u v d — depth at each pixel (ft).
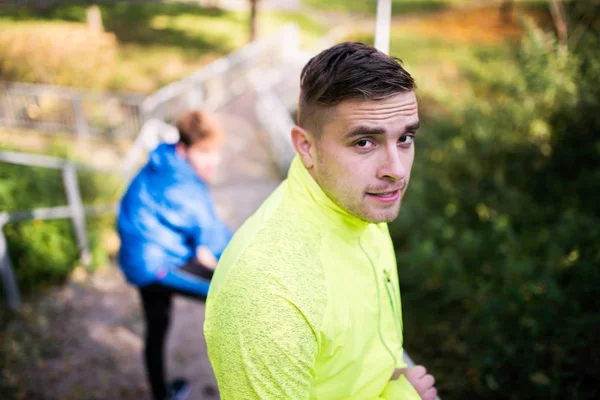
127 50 57.82
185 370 11.37
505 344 9.54
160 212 8.06
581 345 8.91
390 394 3.40
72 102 33.55
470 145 19.58
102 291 14.14
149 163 8.27
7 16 57.00
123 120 33.68
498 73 27.07
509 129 19.03
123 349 12.06
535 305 10.08
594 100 17.54
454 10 65.05
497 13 60.29
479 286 12.00
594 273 10.28
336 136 2.87
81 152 30.45
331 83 2.77
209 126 8.05
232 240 3.22
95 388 10.87
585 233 12.07
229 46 62.08
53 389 10.73
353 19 72.90
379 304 3.36
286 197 3.27
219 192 22.16
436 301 12.98
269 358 2.64
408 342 11.84
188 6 75.72
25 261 13.92
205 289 8.45
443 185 17.98
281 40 50.88
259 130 32.01
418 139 22.94
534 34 20.75
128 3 72.84
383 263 3.58
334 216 3.18
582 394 8.45
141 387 11.01
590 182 15.87
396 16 65.16
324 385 3.02
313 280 2.88
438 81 35.55
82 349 11.93
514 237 13.50
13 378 10.85
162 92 34.73
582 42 20.31
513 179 17.67
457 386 9.74
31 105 34.27
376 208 2.98
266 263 2.81
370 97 2.71
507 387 9.18
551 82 18.76
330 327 2.88
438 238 15.23
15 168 18.57
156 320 8.62
